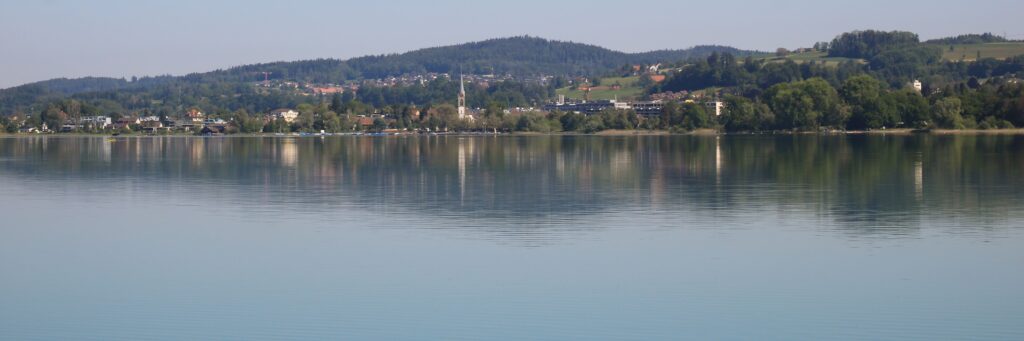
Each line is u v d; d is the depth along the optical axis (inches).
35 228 2488.9
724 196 3102.9
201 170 4606.3
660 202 2940.5
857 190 3262.8
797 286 1739.7
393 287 1756.9
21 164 5206.7
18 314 1616.6
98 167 4906.5
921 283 1752.0
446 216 2635.3
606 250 2078.0
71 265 1995.6
